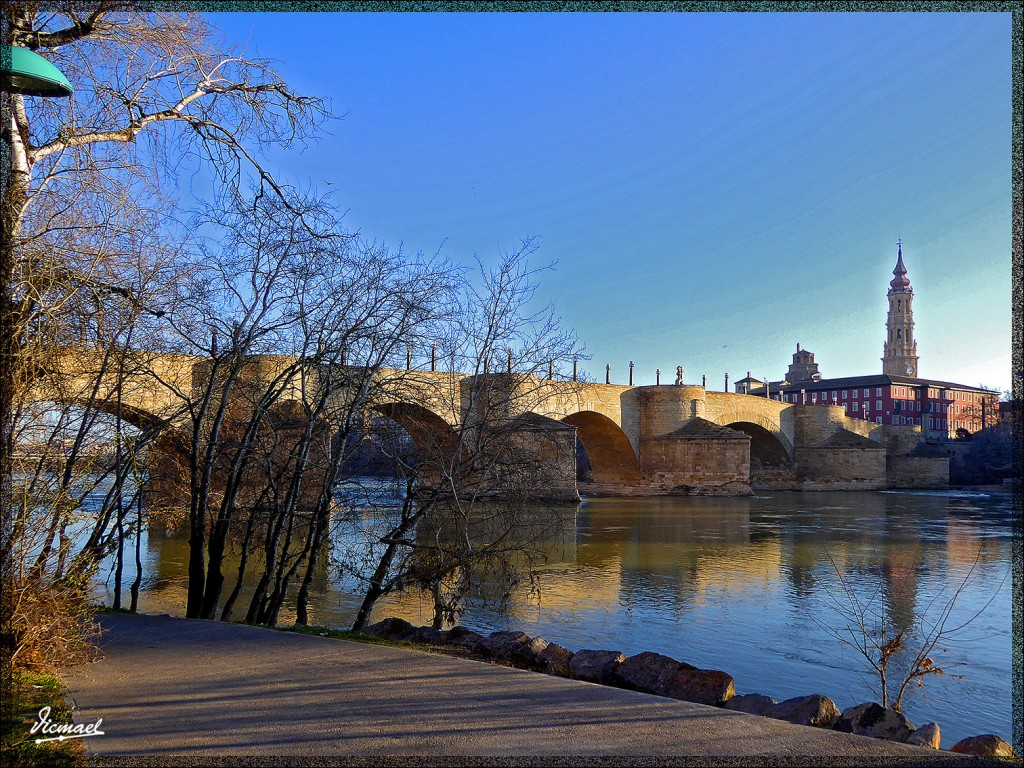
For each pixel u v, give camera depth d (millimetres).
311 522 16250
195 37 11484
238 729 6426
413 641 11547
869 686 16359
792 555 36094
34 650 8070
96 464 12797
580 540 41750
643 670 9180
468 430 17281
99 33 10117
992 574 30875
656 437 80500
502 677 8164
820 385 157750
